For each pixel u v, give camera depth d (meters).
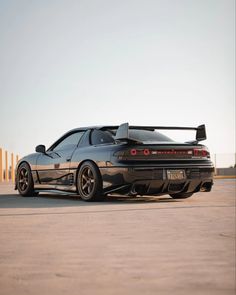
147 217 3.72
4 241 2.66
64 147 6.26
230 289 1.60
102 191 5.44
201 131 5.67
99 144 5.64
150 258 2.13
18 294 1.59
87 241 2.62
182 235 2.78
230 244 2.47
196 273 1.83
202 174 5.49
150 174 5.16
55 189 6.34
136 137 5.55
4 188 10.30
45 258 2.17
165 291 1.59
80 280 1.76
